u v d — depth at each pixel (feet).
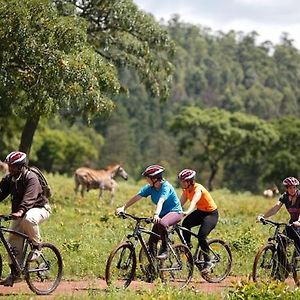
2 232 83.76
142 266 96.53
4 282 85.05
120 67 227.20
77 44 186.80
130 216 93.76
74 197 233.96
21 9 179.73
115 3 220.02
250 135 645.51
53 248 89.30
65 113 229.25
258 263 100.83
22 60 185.68
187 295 85.30
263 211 233.55
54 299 81.82
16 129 329.72
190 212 97.45
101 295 84.58
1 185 85.92
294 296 83.56
